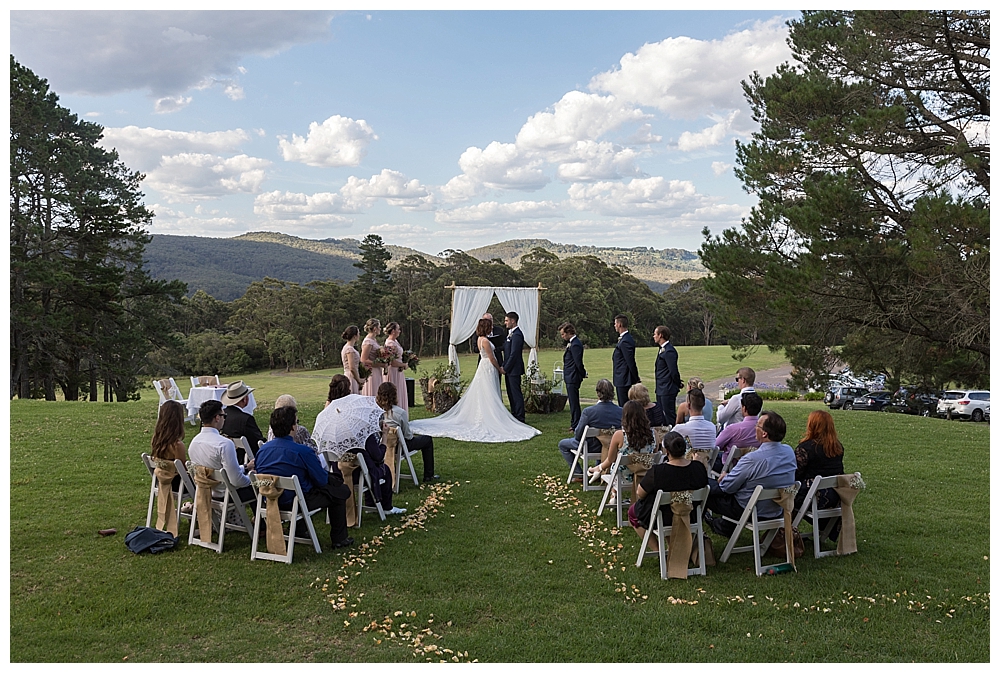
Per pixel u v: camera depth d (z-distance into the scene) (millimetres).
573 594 4414
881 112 12266
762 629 3947
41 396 26984
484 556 5062
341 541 5199
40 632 3787
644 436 5395
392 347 10000
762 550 5102
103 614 4016
